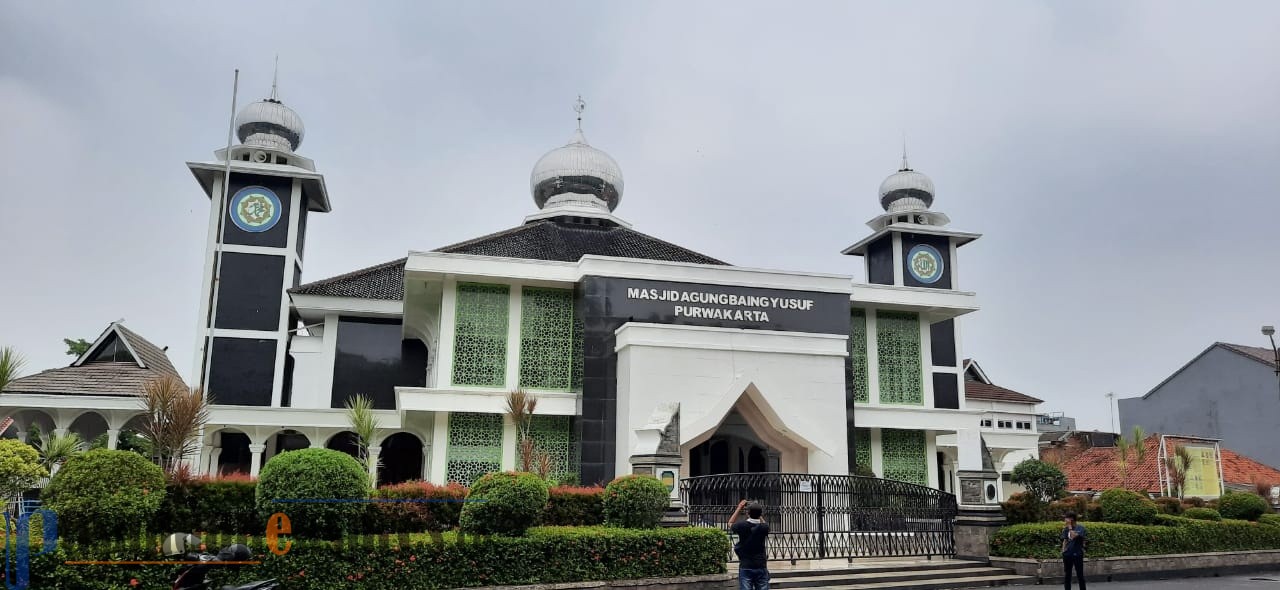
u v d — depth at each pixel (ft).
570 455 71.05
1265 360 125.80
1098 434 144.66
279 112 101.86
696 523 50.93
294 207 98.73
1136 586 53.42
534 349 73.15
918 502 56.65
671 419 58.29
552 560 41.27
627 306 69.87
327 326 93.20
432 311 83.61
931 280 113.70
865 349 84.28
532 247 85.35
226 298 94.94
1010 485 109.19
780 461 71.15
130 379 76.89
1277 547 65.87
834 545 54.60
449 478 69.31
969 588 50.06
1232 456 115.65
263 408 80.33
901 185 119.34
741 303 72.33
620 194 102.83
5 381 44.47
